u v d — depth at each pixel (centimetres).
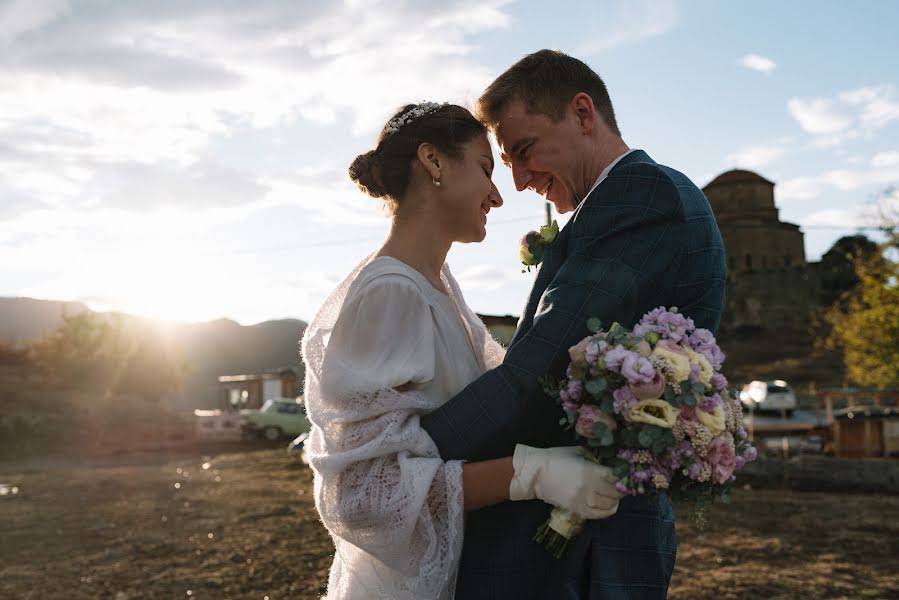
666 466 158
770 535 796
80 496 1220
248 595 615
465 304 215
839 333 2830
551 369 169
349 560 181
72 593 626
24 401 3609
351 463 169
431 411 178
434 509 168
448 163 189
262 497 1171
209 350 13050
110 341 4494
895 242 2658
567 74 197
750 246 7531
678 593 589
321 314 198
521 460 165
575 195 203
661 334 164
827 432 1744
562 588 170
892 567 662
